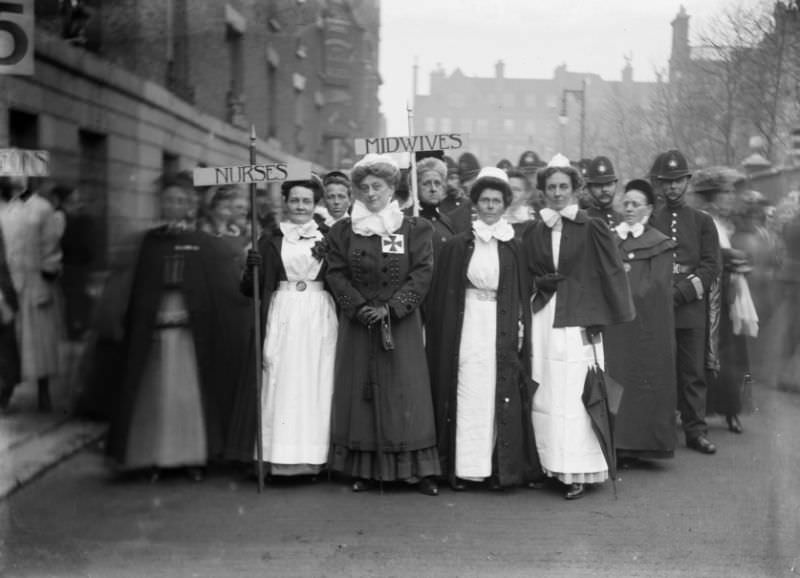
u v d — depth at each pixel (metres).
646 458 6.14
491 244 5.50
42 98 5.69
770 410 7.76
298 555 4.43
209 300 5.52
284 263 5.55
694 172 7.48
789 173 7.83
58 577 4.18
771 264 7.91
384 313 5.30
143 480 5.41
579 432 5.36
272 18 5.96
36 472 5.24
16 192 5.63
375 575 4.23
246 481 5.55
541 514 5.07
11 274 5.54
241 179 5.48
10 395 5.57
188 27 5.77
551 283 5.44
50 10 5.63
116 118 5.60
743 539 4.68
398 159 6.63
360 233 5.37
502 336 5.45
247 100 6.10
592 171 6.78
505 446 5.41
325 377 5.55
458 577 4.23
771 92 7.46
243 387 5.61
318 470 5.54
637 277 6.18
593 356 5.45
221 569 4.27
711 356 6.75
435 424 5.51
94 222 5.60
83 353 5.50
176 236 5.49
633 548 4.57
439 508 5.14
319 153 6.26
